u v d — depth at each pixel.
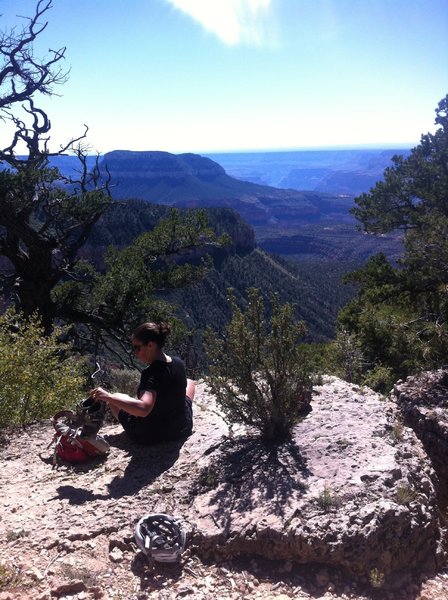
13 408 5.65
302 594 3.07
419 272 15.73
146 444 4.62
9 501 3.87
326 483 3.68
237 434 4.61
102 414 4.54
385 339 12.36
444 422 4.87
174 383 4.49
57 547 3.31
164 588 3.06
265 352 4.41
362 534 3.23
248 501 3.62
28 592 2.96
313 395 5.28
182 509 3.67
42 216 24.66
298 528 3.29
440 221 13.95
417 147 24.20
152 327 4.46
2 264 56.47
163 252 22.12
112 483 4.05
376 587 3.12
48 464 4.50
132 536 3.38
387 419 4.74
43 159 18.70
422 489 3.82
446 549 3.62
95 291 20.25
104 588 3.04
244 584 3.12
